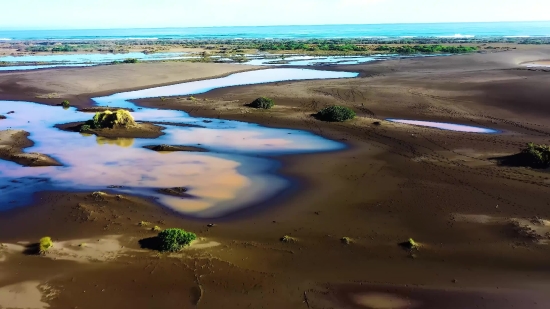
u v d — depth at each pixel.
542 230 16.84
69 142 29.98
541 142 29.03
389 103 42.00
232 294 13.02
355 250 15.62
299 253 15.38
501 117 36.41
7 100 45.28
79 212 18.39
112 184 22.00
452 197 20.11
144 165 25.02
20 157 26.08
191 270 14.09
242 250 15.48
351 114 35.94
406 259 15.09
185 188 21.47
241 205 19.48
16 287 13.07
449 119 36.34
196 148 28.45
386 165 24.72
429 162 25.11
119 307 12.37
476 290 13.44
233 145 29.14
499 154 26.48
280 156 26.64
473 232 16.88
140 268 14.13
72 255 14.87
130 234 16.47
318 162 25.38
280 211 18.86
